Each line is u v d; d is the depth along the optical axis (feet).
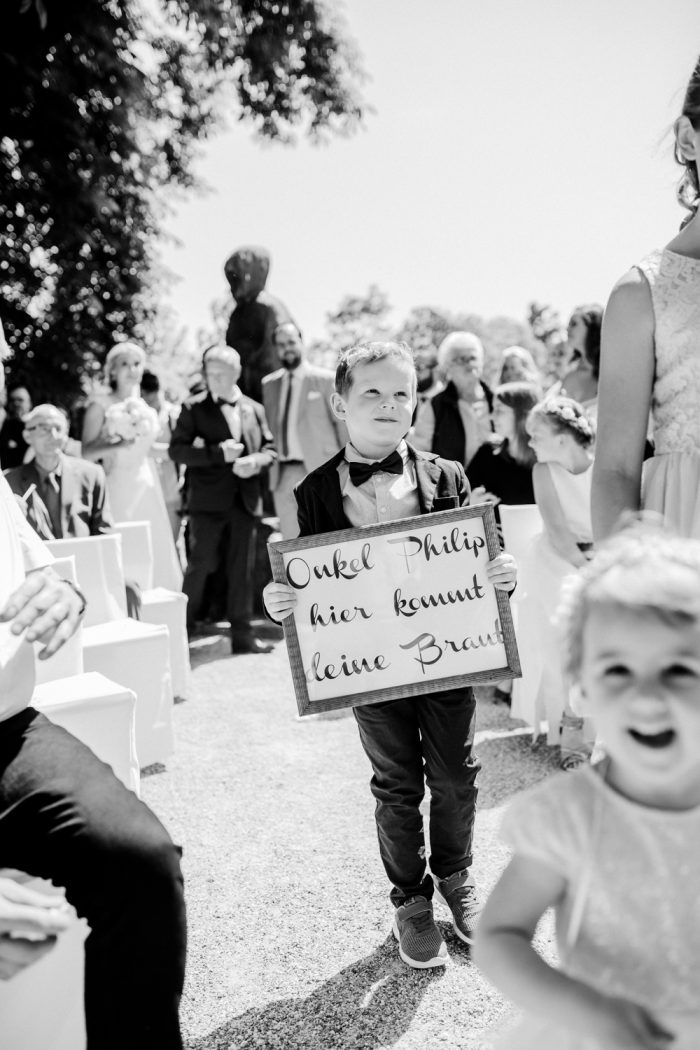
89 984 5.63
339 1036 7.79
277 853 11.64
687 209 7.13
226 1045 7.75
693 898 4.47
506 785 13.52
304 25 52.80
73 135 46.68
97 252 51.85
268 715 17.89
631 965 4.55
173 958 5.70
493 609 8.84
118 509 22.89
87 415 23.99
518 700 16.53
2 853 5.86
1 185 46.91
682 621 4.23
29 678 6.72
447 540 8.84
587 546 14.79
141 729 14.75
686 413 6.56
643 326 6.58
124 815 5.81
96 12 45.42
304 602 8.86
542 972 4.50
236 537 23.21
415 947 8.75
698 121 6.41
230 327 33.01
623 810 4.59
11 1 41.96
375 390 9.04
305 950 9.23
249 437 23.71
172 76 55.77
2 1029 6.46
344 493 9.24
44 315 51.80
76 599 6.77
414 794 9.07
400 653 8.82
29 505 16.92
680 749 4.26
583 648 4.49
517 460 18.79
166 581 23.56
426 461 9.50
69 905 5.74
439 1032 7.76
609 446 6.81
